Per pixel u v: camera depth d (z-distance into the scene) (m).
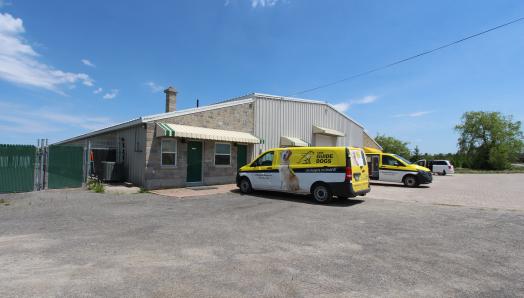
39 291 3.57
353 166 10.36
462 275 4.30
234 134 16.03
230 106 16.69
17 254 4.87
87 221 7.28
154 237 5.94
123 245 5.41
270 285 3.86
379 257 5.02
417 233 6.59
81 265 4.43
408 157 54.91
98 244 5.45
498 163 53.06
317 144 22.52
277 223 7.32
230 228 6.76
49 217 7.70
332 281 4.03
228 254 5.03
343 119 25.50
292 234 6.34
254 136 17.64
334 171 10.31
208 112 15.56
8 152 11.64
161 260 4.69
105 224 6.98
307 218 7.94
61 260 4.62
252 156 17.84
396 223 7.52
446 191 14.98
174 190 13.25
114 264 4.48
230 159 16.64
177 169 14.32
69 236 5.94
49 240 5.66
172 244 5.51
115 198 10.91
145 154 13.33
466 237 6.32
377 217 8.22
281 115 19.77
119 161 15.98
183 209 8.98
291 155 11.38
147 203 9.98
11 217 7.68
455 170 48.28
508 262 4.87
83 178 13.50
